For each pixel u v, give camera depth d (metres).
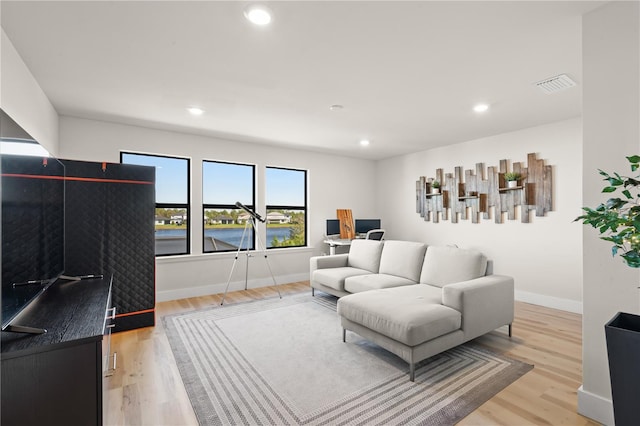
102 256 2.99
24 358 1.14
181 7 1.72
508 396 1.97
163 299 4.16
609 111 1.68
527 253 4.19
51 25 1.87
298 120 3.81
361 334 2.58
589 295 1.76
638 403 1.28
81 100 3.10
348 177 6.15
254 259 4.97
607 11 1.69
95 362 1.26
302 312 3.68
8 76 2.00
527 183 4.17
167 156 4.33
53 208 2.01
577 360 2.45
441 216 5.31
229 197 4.91
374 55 2.26
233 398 1.96
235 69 2.47
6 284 1.29
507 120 3.83
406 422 1.72
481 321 2.59
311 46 2.13
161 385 2.11
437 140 4.84
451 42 2.08
